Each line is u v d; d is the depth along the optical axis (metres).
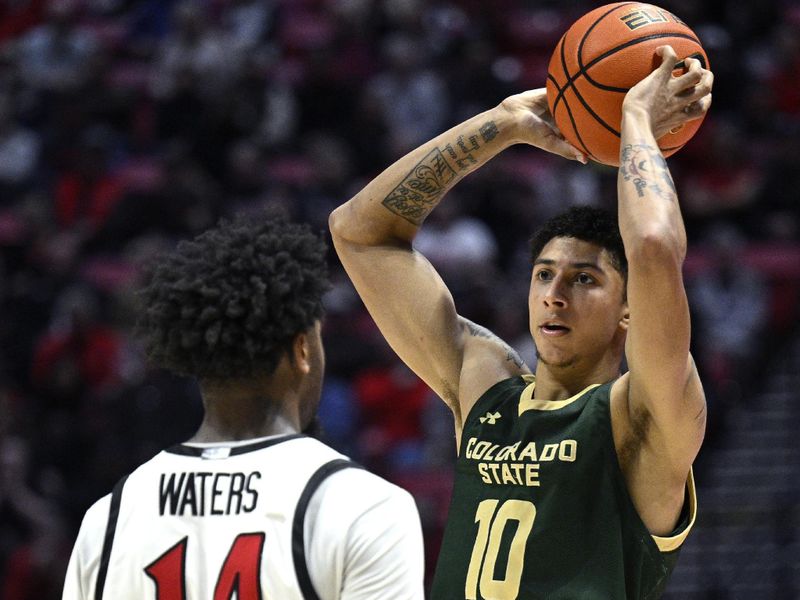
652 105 10.34
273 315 9.75
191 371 9.95
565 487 10.37
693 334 32.19
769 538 29.89
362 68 41.59
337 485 9.39
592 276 10.88
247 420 9.84
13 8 48.25
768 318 35.06
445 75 40.97
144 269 10.71
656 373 9.71
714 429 31.91
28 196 39.66
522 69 43.72
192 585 9.26
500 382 11.53
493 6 44.69
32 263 35.62
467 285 32.06
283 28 45.78
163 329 9.86
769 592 29.22
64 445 29.41
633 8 11.04
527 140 11.95
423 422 30.25
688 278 35.09
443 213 34.88
